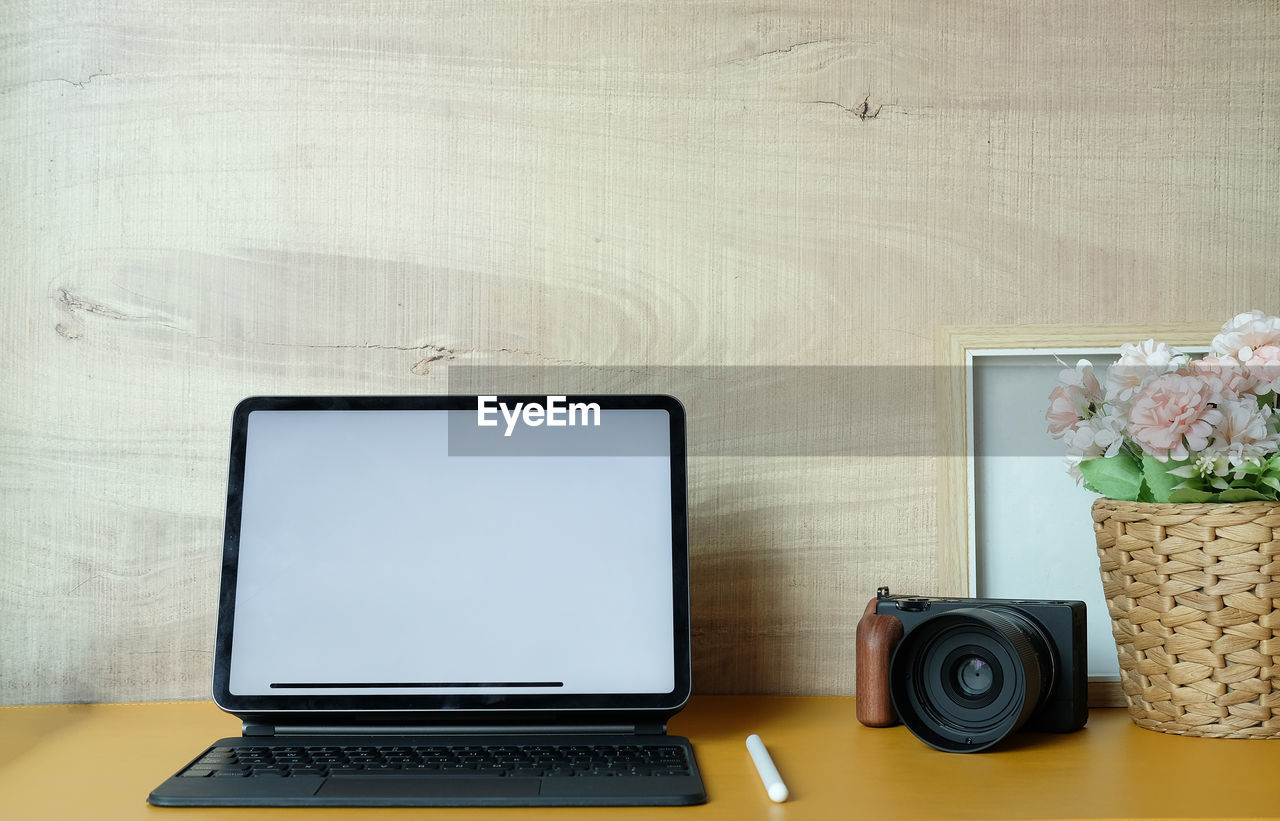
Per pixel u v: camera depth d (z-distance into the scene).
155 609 1.08
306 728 0.90
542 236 1.11
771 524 1.10
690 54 1.11
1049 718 0.93
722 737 0.93
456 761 0.82
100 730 0.96
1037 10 1.11
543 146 1.11
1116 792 0.75
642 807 0.73
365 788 0.75
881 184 1.11
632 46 1.11
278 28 1.11
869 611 0.99
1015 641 0.84
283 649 0.91
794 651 1.09
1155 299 1.10
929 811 0.72
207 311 1.09
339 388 1.10
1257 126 1.10
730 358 1.10
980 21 1.11
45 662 1.07
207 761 0.82
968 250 1.10
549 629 0.92
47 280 1.09
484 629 0.92
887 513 1.09
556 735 0.91
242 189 1.10
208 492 1.08
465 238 1.11
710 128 1.11
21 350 1.08
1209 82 1.11
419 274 1.10
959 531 1.08
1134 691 0.94
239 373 1.09
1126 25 1.11
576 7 1.11
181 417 1.09
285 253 1.10
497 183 1.11
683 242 1.11
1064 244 1.10
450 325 1.10
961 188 1.11
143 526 1.08
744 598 1.09
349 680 0.91
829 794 0.76
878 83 1.11
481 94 1.11
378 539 0.94
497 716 0.91
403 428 0.96
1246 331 0.90
